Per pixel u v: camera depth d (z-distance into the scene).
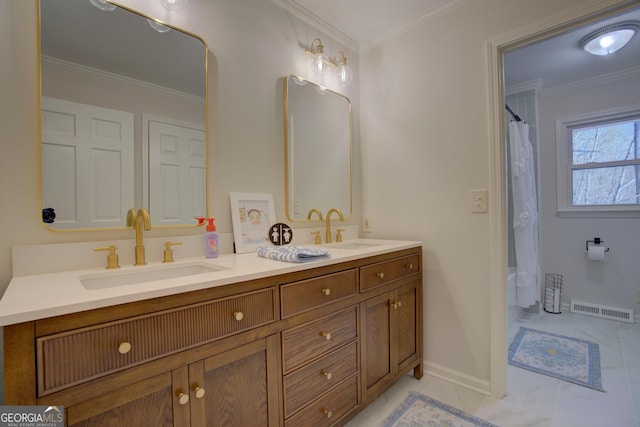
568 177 3.18
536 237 2.97
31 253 1.01
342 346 1.32
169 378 0.81
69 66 1.11
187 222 1.37
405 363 1.73
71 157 1.10
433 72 1.92
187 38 1.38
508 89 3.18
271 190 1.71
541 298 3.21
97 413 0.70
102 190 1.17
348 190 2.21
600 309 2.95
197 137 1.41
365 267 1.45
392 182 2.13
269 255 1.31
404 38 2.06
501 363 1.67
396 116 2.10
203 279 0.89
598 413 1.52
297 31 1.85
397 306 1.66
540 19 1.53
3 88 0.98
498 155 1.67
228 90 1.52
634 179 2.90
